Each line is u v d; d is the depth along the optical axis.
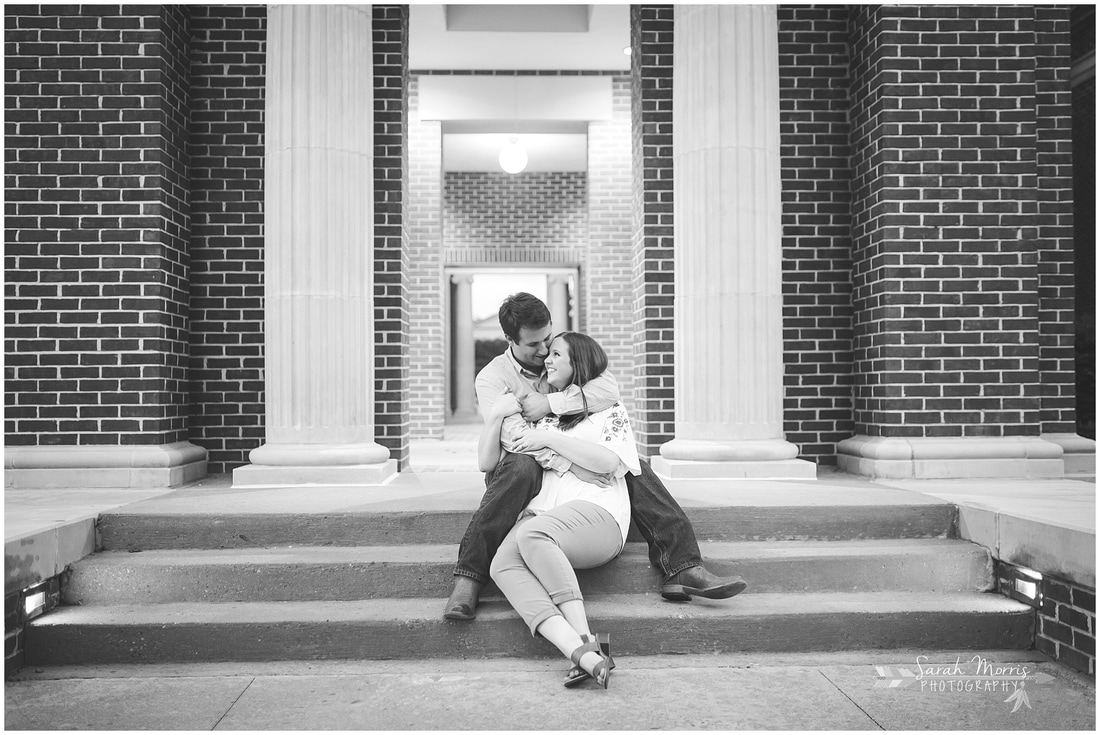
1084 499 4.26
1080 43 7.28
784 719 2.76
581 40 9.47
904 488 4.80
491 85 10.30
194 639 3.34
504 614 3.39
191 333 5.93
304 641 3.35
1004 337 5.55
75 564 3.64
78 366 5.34
